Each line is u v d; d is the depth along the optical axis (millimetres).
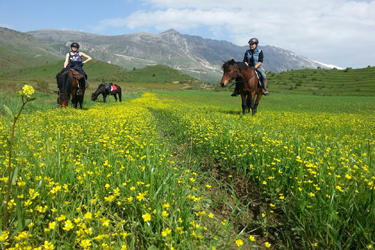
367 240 2818
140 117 11734
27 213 2676
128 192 3264
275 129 8977
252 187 4664
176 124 10984
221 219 3711
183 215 2990
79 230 2359
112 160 4477
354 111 28484
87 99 29969
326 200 3438
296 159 4457
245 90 13969
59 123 8477
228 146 6188
